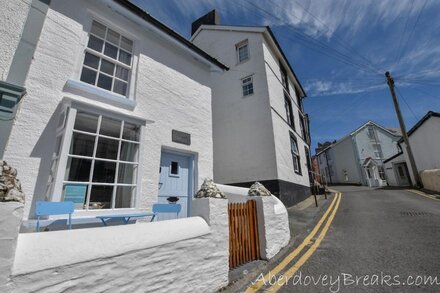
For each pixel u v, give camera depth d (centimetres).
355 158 2859
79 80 436
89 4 487
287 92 1495
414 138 1719
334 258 399
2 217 148
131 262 214
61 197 358
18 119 343
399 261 367
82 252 183
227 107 1235
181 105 634
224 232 335
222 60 1360
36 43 385
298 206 1024
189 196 602
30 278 152
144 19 563
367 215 748
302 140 1645
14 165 329
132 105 502
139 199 454
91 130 419
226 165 1150
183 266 262
